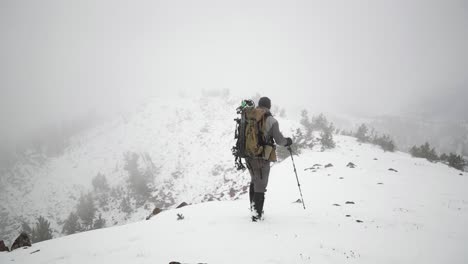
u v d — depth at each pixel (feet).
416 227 15.42
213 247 11.27
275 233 12.75
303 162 62.13
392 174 47.52
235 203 21.33
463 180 45.57
